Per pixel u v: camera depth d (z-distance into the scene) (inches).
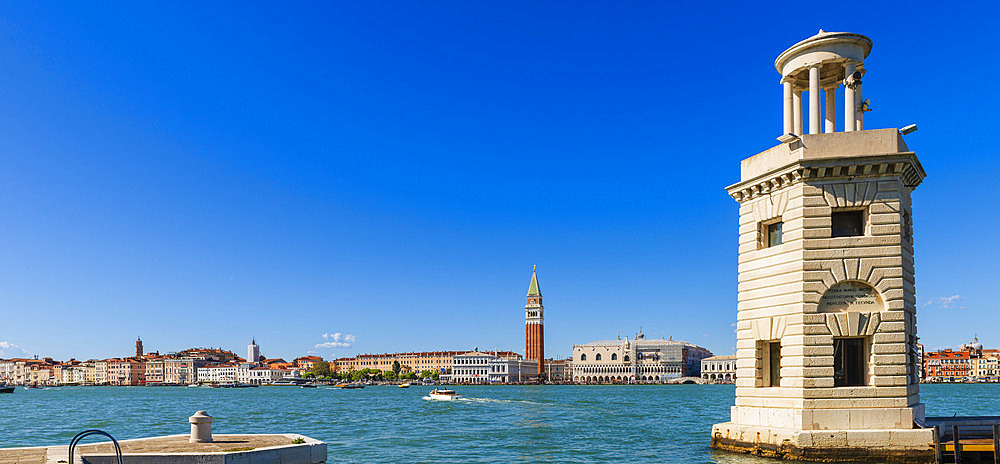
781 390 1517.0
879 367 1448.1
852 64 1582.2
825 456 1423.5
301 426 3346.5
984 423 1497.3
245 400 7386.8
